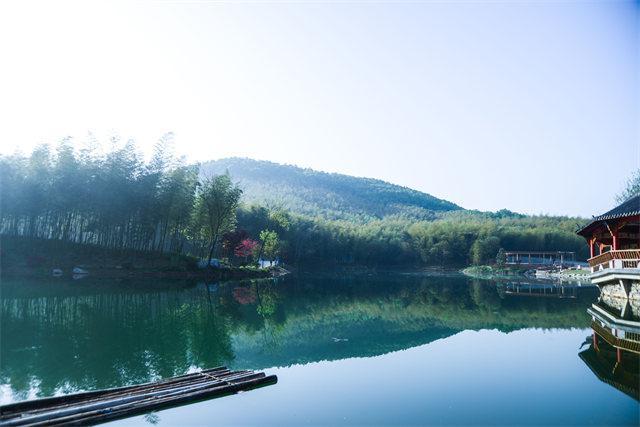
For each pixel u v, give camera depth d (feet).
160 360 53.98
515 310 107.96
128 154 178.40
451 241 394.32
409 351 62.28
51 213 171.83
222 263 218.38
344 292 160.04
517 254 360.48
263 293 143.64
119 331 70.23
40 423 32.58
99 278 153.28
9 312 84.48
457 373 49.67
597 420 35.06
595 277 99.19
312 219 392.06
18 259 153.69
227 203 194.08
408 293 158.92
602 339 68.39
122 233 180.14
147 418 35.35
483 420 35.35
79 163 171.63
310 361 56.24
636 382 45.50
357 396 41.42
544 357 56.95
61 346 59.47
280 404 38.96
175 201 186.09
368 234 389.39
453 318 95.61
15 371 48.06
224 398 40.42
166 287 140.87
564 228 421.18
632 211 86.43
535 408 37.91
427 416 36.09
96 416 34.27
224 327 78.64
